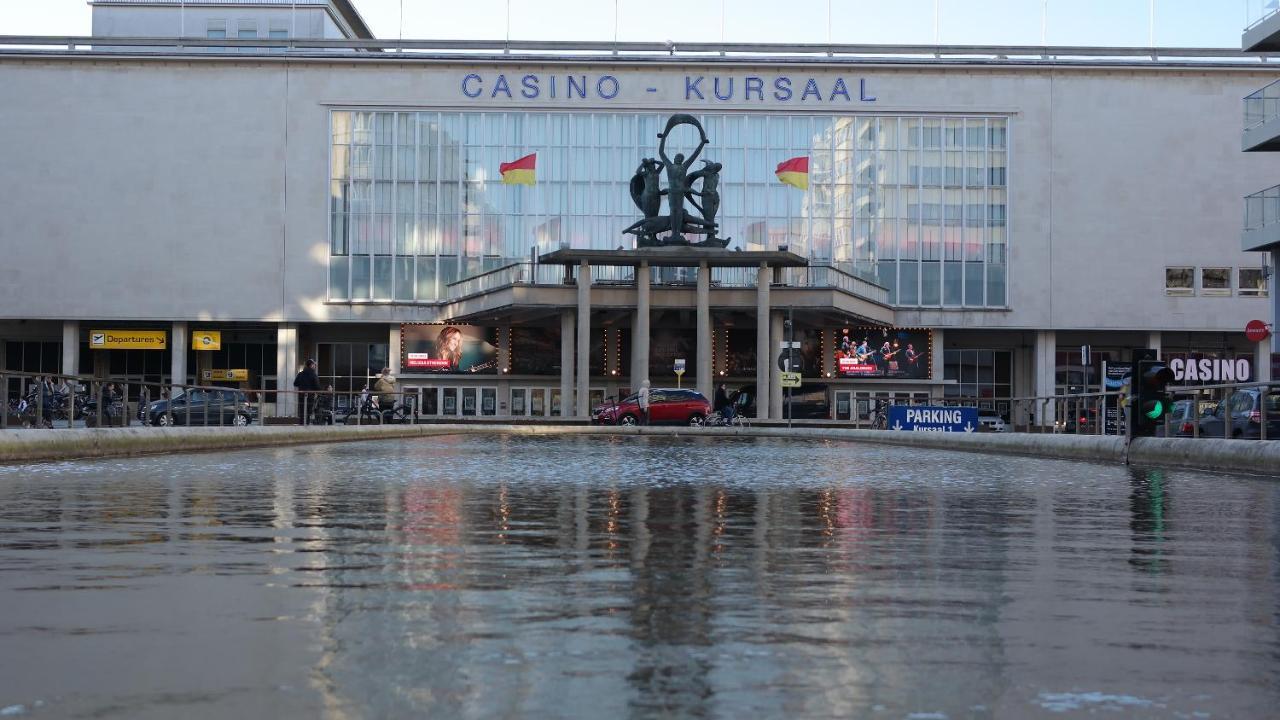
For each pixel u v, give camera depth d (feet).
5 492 43.42
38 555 25.18
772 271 222.48
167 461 70.18
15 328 260.01
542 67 253.65
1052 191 253.85
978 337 264.72
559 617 18.08
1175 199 253.03
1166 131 253.03
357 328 261.44
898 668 14.75
